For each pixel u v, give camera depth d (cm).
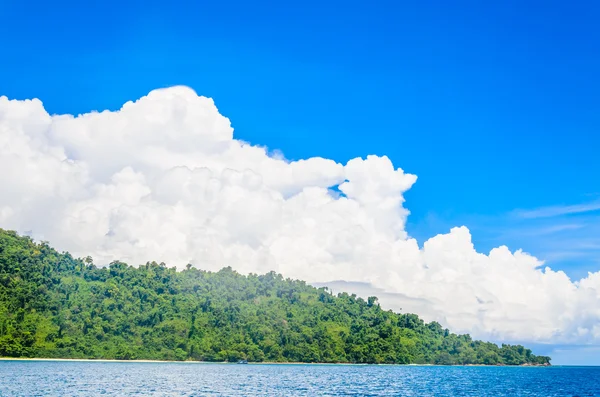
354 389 14775
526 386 18500
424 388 16062
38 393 10969
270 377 19425
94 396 10769
